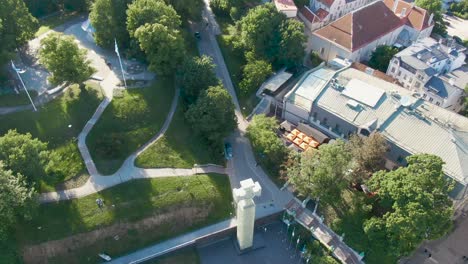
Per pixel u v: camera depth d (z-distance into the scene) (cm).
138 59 10638
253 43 10881
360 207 8175
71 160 8669
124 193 8362
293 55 10888
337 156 7625
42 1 12288
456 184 7775
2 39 9525
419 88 10969
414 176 7281
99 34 10644
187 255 8175
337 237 8188
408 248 7519
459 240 8488
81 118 9262
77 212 8019
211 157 9244
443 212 7075
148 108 9688
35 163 7544
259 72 10262
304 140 9419
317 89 9844
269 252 8262
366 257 7875
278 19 10950
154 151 9125
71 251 7844
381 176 7725
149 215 8269
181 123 9694
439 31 14100
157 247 8169
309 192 8244
